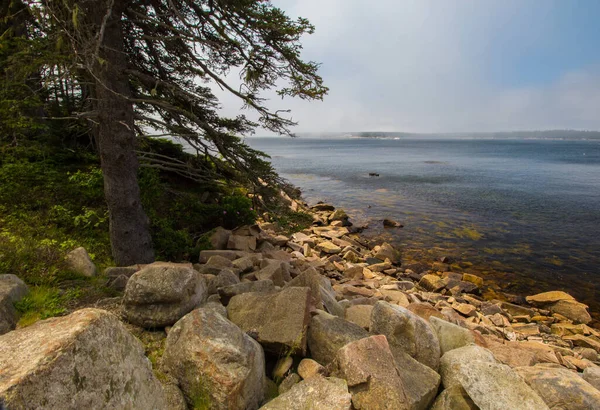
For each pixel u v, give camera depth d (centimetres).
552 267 1370
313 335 394
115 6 656
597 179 4009
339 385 294
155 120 780
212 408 281
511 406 295
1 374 138
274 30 752
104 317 189
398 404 293
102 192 887
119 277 536
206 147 948
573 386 341
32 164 943
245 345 329
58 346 156
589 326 952
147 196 941
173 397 287
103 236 823
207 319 338
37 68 634
